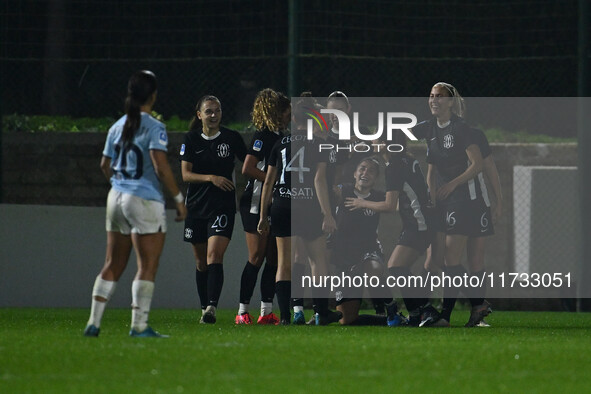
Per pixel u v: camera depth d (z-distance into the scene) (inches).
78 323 1094.4
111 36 2241.6
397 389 560.1
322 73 1686.8
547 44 2080.5
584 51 1600.6
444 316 1139.3
